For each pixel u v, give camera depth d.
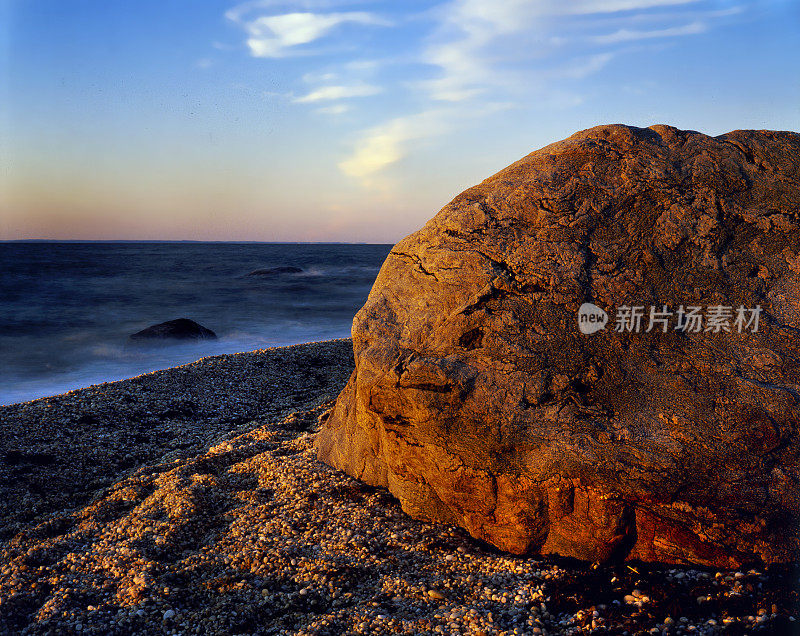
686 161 8.41
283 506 8.38
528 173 8.75
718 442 6.26
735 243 7.84
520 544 6.74
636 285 7.59
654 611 5.51
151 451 11.99
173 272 68.56
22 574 6.96
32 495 9.90
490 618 5.56
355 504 8.20
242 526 7.86
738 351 7.01
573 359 7.16
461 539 7.20
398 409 7.55
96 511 8.74
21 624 6.02
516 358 7.25
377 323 8.49
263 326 32.78
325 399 14.81
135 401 14.68
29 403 14.18
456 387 7.15
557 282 7.70
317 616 5.82
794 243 7.77
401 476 7.79
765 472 6.16
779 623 5.16
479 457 6.86
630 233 7.94
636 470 6.19
